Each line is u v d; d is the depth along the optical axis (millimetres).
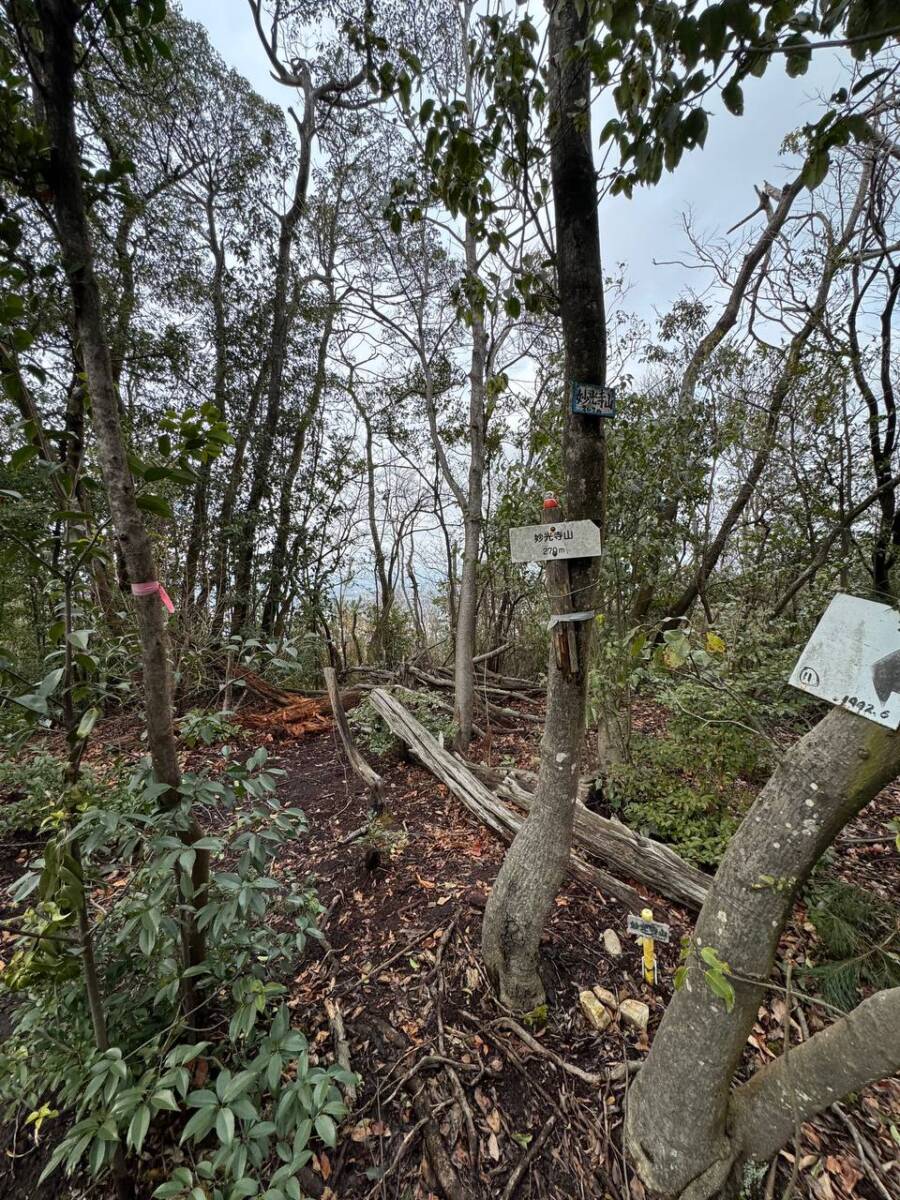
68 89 1077
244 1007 1250
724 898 1160
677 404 3686
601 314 1426
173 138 6062
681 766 3033
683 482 3287
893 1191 1402
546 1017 1836
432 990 1934
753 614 4520
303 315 7016
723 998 1164
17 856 2713
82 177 1160
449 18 3074
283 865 2727
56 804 1300
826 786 1019
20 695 1070
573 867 2490
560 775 1668
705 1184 1271
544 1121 1560
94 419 1148
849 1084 1020
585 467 1465
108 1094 1053
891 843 2859
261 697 5227
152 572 1223
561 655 1545
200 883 1411
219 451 1169
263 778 1425
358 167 6922
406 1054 1729
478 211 1688
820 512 4910
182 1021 1330
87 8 1079
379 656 7781
